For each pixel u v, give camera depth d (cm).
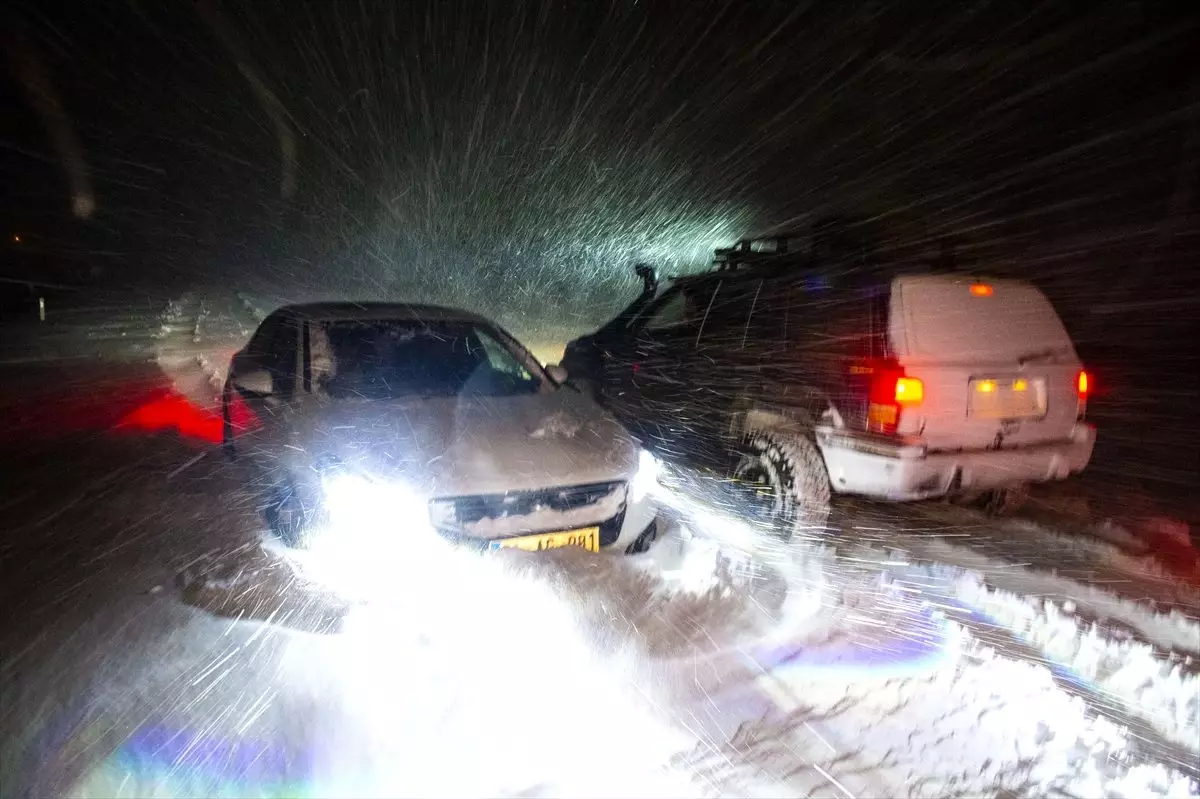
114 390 905
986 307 433
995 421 421
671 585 363
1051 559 423
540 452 384
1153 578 399
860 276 437
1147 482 560
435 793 235
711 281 542
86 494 493
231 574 360
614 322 638
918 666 312
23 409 813
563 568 356
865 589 378
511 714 271
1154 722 277
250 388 433
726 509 454
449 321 526
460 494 350
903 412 401
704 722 275
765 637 330
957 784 247
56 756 247
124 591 350
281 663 294
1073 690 296
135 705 271
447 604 329
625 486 389
